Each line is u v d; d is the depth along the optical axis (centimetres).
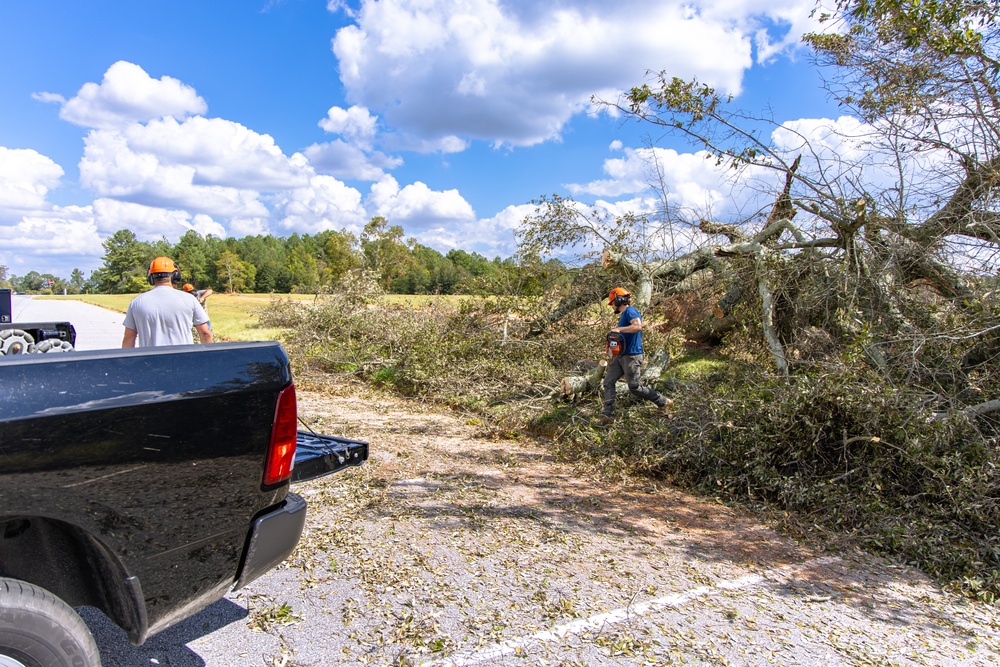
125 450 177
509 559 348
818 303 702
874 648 275
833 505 438
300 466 255
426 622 274
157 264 431
